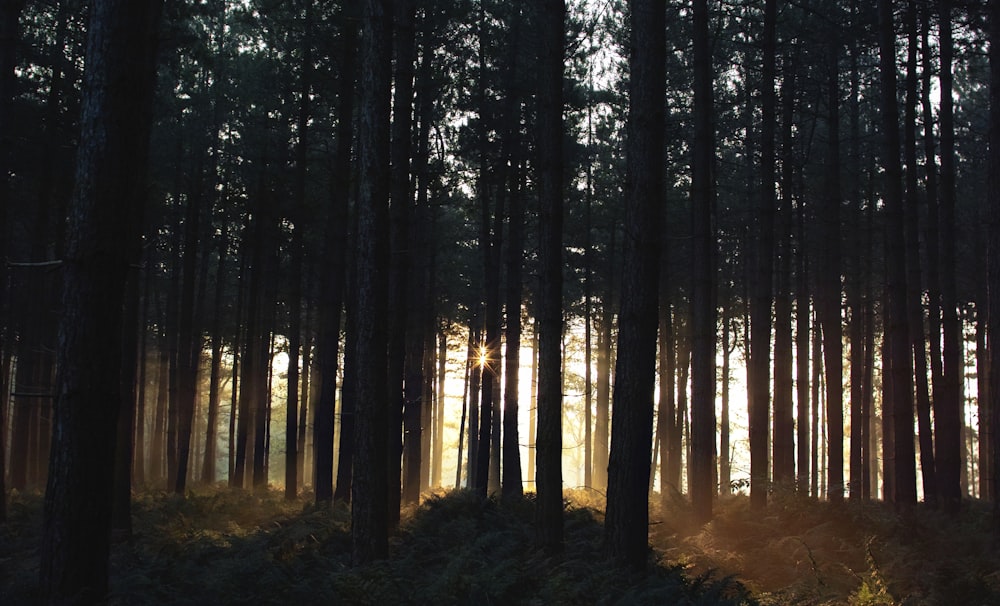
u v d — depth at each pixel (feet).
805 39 65.10
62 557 22.48
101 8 23.57
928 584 30.89
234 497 71.51
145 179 42.55
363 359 35.32
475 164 92.43
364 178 35.78
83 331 22.93
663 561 35.70
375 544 34.37
